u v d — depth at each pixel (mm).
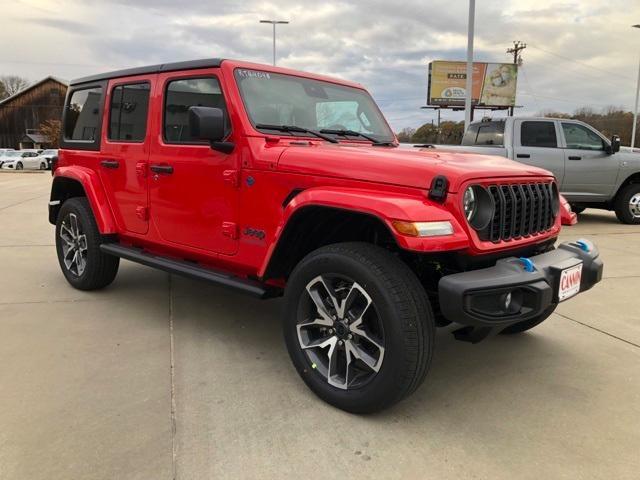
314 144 3318
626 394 2963
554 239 3287
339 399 2691
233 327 3928
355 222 2904
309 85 3768
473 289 2361
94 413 2666
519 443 2471
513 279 2469
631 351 3568
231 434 2504
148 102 3840
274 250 2918
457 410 2770
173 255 3900
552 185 3225
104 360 3307
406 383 2461
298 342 2873
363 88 4281
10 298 4555
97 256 4508
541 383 3094
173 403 2781
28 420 2590
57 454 2322
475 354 3510
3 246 6945
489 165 2826
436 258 2754
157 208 3812
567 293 2787
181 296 4680
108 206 4312
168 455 2334
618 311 4395
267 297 3152
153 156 3781
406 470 2258
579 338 3799
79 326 3895
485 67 42125
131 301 4512
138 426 2557
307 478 2201
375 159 2711
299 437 2488
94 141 4441
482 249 2572
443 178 2473
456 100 42094
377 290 2459
